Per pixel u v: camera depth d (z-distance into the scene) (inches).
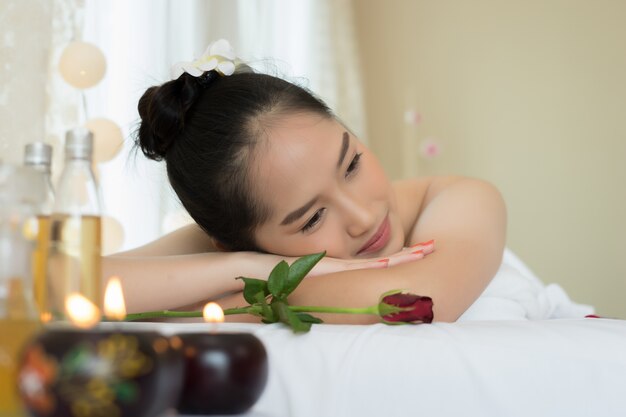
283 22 134.3
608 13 138.4
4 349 20.6
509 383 28.8
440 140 151.4
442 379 29.0
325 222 50.1
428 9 154.1
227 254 50.3
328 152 48.9
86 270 31.1
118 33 98.1
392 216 53.0
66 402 17.7
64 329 18.7
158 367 18.4
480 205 52.6
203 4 115.3
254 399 22.9
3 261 21.2
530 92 144.1
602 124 138.0
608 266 136.6
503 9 147.3
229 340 22.7
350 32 150.9
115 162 95.6
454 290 44.9
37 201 21.9
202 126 51.5
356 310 35.3
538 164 142.7
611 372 28.7
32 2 77.1
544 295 58.6
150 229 96.7
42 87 77.6
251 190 50.1
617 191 136.3
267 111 49.9
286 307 34.3
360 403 29.5
